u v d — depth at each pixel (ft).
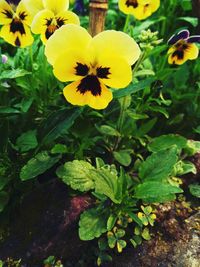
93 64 0.49
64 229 0.60
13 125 0.67
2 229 0.65
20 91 0.68
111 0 0.98
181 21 0.94
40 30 0.55
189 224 0.63
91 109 0.64
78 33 0.48
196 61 0.80
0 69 0.66
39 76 0.67
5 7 0.59
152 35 0.60
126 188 0.59
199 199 0.66
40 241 0.61
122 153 0.65
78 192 0.63
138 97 0.70
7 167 0.64
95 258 0.61
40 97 0.68
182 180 0.67
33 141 0.62
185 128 0.75
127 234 0.61
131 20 0.94
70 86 0.50
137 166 0.66
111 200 0.60
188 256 0.59
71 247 0.60
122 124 0.66
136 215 0.59
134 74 0.63
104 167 0.62
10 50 0.88
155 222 0.62
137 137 0.67
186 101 0.76
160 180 0.59
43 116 0.68
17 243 0.63
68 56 0.48
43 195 0.64
